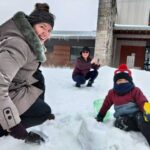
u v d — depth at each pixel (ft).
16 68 6.25
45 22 6.81
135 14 59.82
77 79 18.81
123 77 9.23
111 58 52.54
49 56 58.18
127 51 54.95
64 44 57.57
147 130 7.99
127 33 53.16
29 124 7.56
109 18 47.37
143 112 8.42
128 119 8.66
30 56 6.63
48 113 7.81
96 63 19.35
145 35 52.47
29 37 6.49
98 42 47.70
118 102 9.16
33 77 7.52
